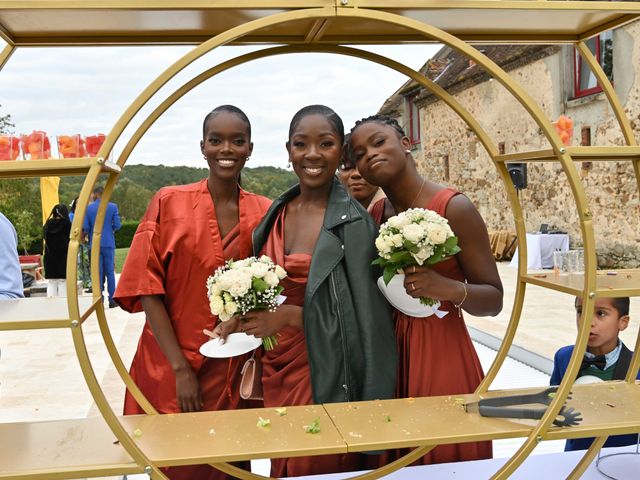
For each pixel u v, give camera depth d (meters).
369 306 1.76
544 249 10.07
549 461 1.82
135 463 1.36
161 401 1.94
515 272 9.61
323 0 1.42
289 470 1.91
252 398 1.92
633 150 1.55
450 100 1.80
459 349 1.88
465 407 1.66
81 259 7.43
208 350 1.71
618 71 9.22
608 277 1.80
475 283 1.83
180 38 1.70
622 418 1.59
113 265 7.23
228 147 1.89
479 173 13.88
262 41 1.74
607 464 1.81
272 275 1.63
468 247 1.80
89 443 1.50
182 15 1.47
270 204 2.02
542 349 4.31
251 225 1.94
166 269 1.90
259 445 1.43
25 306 1.54
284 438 1.48
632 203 9.08
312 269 1.75
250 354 1.96
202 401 1.94
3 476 1.32
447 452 1.93
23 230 12.95
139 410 1.97
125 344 5.22
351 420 1.59
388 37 1.77
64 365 4.59
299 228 1.87
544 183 11.31
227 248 1.92
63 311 1.47
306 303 1.74
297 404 1.82
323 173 1.82
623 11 1.53
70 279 1.33
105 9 1.36
